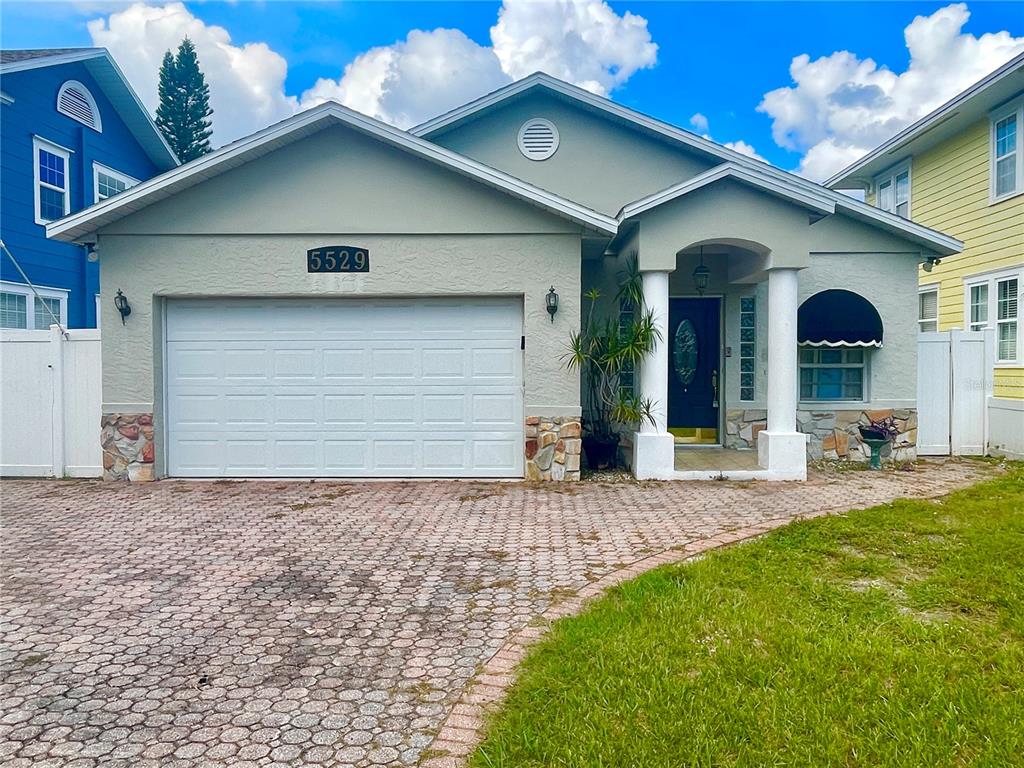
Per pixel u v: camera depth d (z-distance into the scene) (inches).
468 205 394.0
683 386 502.6
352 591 217.3
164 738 135.1
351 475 407.5
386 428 406.9
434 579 227.8
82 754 129.8
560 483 393.7
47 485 391.5
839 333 455.5
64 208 639.1
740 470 404.5
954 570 224.1
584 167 486.9
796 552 247.3
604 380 425.4
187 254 393.7
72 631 187.2
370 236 395.5
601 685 148.8
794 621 182.7
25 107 589.3
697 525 296.0
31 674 162.4
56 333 411.2
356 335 405.7
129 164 746.8
